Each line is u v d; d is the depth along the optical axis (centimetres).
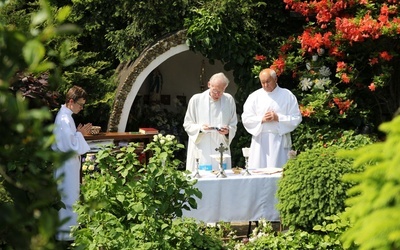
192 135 912
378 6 1093
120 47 1187
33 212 244
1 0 249
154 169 578
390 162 289
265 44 1183
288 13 1209
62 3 1252
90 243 550
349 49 1098
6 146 234
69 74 1122
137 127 1293
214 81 898
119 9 1182
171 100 1369
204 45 1125
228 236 742
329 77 1134
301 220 632
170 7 1151
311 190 627
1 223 241
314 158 650
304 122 1112
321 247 614
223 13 1140
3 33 219
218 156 797
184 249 584
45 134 240
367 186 307
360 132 1121
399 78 1127
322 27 1095
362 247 288
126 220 587
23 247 247
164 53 1133
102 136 1037
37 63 221
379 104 1138
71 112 772
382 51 1088
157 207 571
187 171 612
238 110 1171
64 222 242
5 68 223
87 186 587
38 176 256
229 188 761
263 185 770
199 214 754
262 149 908
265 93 916
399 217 274
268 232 709
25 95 741
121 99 1131
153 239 565
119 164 599
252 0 1166
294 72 1130
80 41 1245
